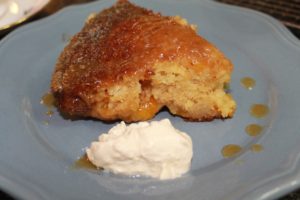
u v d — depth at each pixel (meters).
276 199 0.21
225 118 0.26
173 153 0.22
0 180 0.21
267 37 0.32
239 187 0.21
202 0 0.35
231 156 0.24
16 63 0.30
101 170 0.23
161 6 0.35
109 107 0.26
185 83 0.26
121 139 0.23
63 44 0.32
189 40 0.27
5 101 0.27
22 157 0.23
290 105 0.26
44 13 0.37
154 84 0.26
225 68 0.26
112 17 0.30
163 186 0.22
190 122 0.27
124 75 0.25
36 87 0.29
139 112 0.26
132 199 0.21
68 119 0.27
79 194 0.21
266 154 0.23
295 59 0.29
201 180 0.22
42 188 0.21
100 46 0.27
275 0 0.37
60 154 0.24
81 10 0.35
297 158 0.22
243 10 0.34
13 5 0.36
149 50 0.26
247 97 0.28
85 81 0.26
